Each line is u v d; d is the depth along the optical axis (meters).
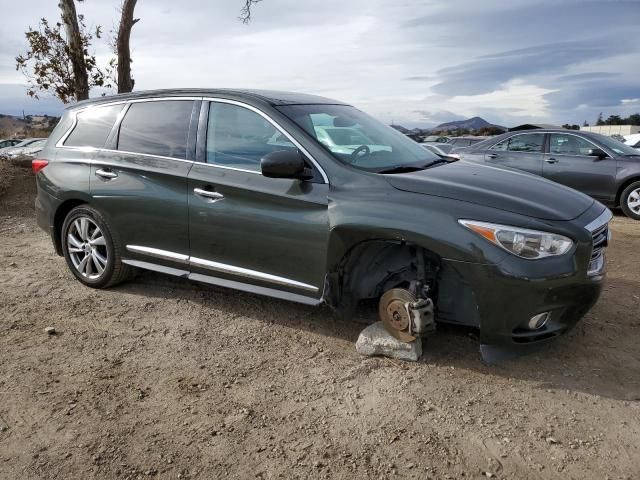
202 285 5.00
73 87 11.66
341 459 2.65
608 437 2.80
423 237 3.23
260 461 2.63
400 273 3.63
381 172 3.67
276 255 3.80
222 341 3.92
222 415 3.01
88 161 4.75
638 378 3.38
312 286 3.71
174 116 4.41
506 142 10.29
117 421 2.95
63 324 4.21
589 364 3.55
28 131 27.03
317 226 3.58
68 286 5.04
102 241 4.77
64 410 3.05
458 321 3.55
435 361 3.58
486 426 2.90
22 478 2.51
